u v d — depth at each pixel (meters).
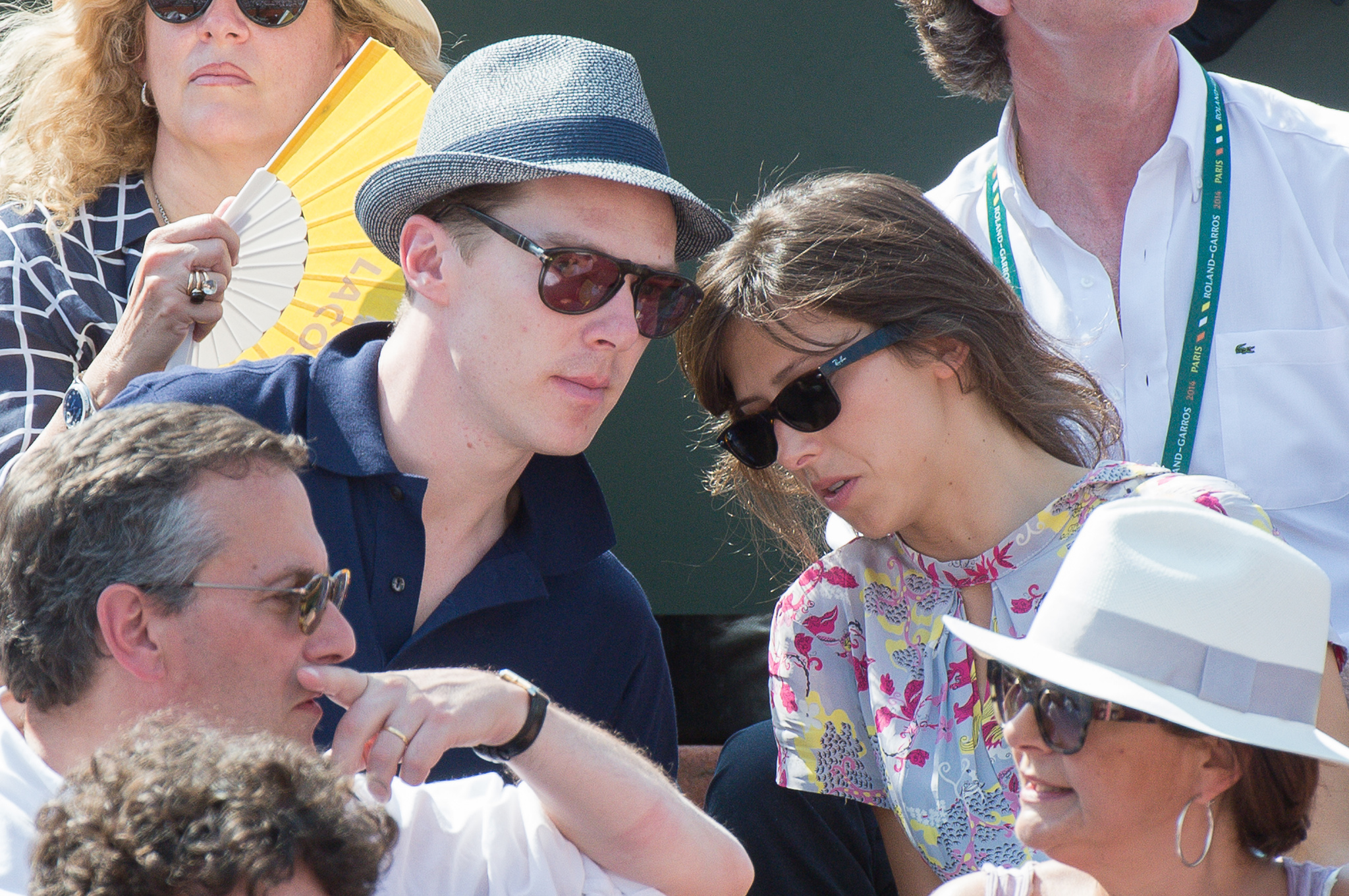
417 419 9.38
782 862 11.18
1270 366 12.39
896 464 9.28
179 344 10.62
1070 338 12.93
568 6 18.58
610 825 7.47
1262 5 17.44
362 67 11.54
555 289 8.79
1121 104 12.45
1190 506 7.04
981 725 9.42
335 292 11.32
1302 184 12.52
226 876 4.62
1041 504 9.56
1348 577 12.24
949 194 14.00
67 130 12.91
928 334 9.16
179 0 12.36
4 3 16.48
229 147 12.71
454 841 7.57
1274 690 6.66
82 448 6.84
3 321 11.92
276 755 5.09
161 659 6.69
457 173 8.93
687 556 18.64
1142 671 6.74
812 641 10.41
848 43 18.44
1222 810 7.00
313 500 9.32
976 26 12.97
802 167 18.64
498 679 7.28
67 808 4.86
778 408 9.38
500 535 9.95
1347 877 6.94
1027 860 9.01
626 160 9.11
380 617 9.31
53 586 6.61
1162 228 12.70
